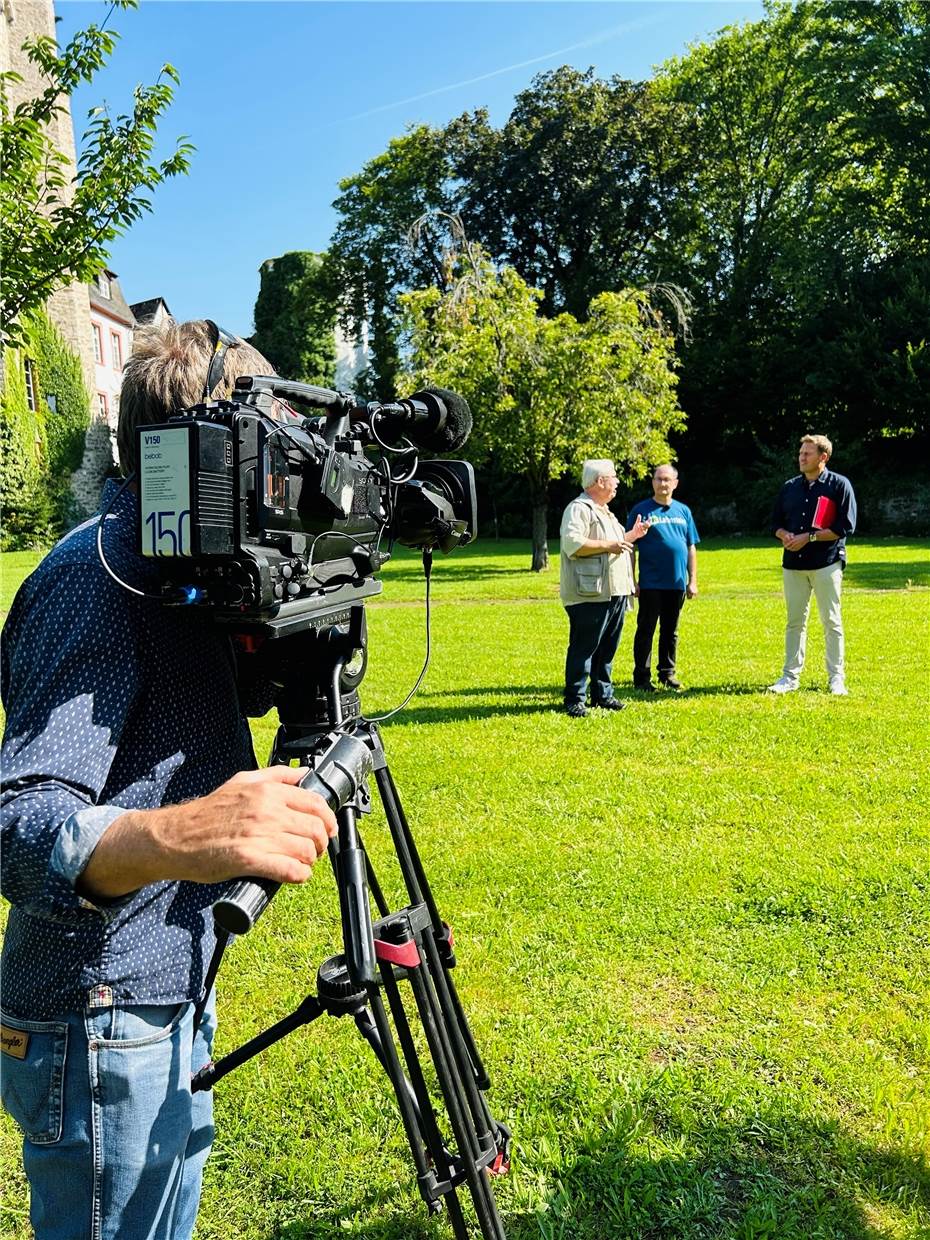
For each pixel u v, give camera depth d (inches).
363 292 1429.6
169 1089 53.9
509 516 1409.9
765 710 275.0
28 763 44.4
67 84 144.5
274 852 40.8
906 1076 106.3
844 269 1191.6
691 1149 95.7
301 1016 62.6
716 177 1306.6
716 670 344.8
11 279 141.3
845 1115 100.3
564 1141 97.4
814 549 291.3
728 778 212.2
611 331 759.7
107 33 142.3
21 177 140.5
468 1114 68.5
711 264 1306.6
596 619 272.8
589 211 1253.7
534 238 1348.4
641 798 200.4
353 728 62.2
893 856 164.2
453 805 200.4
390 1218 88.8
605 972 130.7
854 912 144.7
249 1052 62.4
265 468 47.4
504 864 167.5
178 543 44.4
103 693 47.4
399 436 70.6
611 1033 115.3
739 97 1279.5
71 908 41.9
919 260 1154.0
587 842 177.3
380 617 545.0
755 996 123.8
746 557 871.7
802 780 209.0
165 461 44.6
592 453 766.5
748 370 1237.7
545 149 1240.8
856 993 123.6
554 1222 87.3
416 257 1331.2
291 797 43.4
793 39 1254.3
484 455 804.0
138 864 41.2
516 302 766.5
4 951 53.6
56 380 1344.7
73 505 1365.7
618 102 1243.2
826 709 273.6
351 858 53.8
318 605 54.4
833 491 285.6
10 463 1245.7
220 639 54.9
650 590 311.1
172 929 53.7
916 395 1100.5
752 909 147.9
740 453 1336.1
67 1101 51.3
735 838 176.6
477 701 305.1
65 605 47.8
